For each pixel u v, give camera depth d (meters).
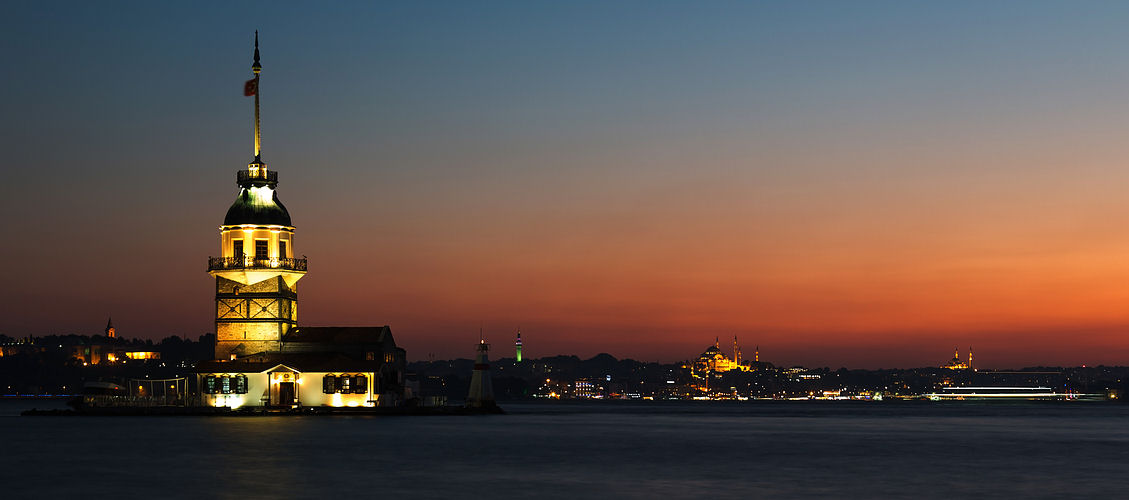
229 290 166.38
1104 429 189.62
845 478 88.50
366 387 166.75
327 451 106.75
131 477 85.69
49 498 74.69
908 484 84.44
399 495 76.44
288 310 169.00
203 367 164.38
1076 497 77.56
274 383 164.88
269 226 166.00
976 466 100.12
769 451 117.50
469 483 83.19
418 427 145.75
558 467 95.44
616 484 83.25
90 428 139.88
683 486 82.31
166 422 151.25
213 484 81.69
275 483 82.38
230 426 141.62
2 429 139.62
